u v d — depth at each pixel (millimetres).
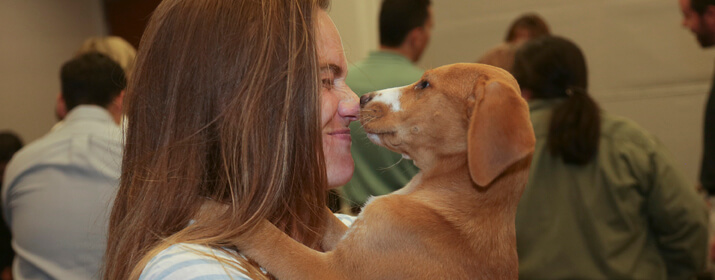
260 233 1375
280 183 1306
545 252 2764
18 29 6836
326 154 1496
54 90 7148
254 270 1249
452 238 1486
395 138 1765
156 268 1135
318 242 1552
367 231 1468
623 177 2721
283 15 1336
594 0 4812
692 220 2738
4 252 4410
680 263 2801
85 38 7461
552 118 2791
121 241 1321
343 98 1523
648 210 2785
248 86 1283
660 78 4688
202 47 1304
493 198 1577
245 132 1276
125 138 1522
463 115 1677
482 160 1465
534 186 2803
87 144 2701
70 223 2623
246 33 1301
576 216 2742
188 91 1309
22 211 2709
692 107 4609
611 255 2693
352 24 4777
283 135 1306
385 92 1825
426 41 3307
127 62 3109
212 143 1313
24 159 2766
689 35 4570
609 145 2750
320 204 1423
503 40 5098
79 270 2609
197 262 1146
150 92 1355
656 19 4660
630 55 4754
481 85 1643
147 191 1311
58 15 7203
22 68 6863
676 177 2764
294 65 1317
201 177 1308
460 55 5234
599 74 4855
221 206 1303
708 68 4543
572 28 4902
